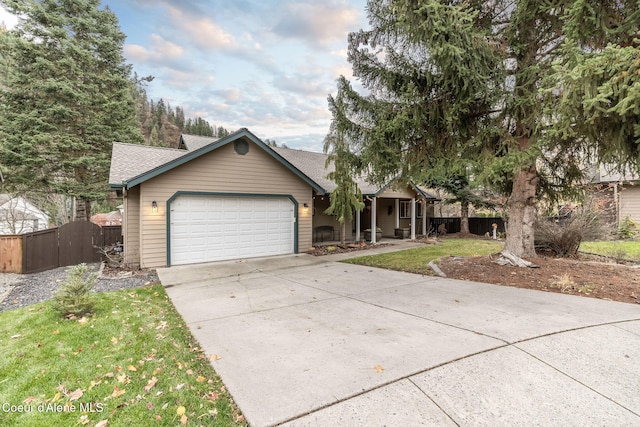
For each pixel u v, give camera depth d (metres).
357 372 2.88
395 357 3.14
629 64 3.43
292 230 10.97
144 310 4.97
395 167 7.34
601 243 10.80
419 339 3.56
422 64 6.34
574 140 5.82
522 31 5.84
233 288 6.33
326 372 2.91
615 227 12.09
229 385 2.75
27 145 13.23
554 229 9.01
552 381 2.68
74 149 14.86
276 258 10.04
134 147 10.77
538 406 2.36
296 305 5.08
